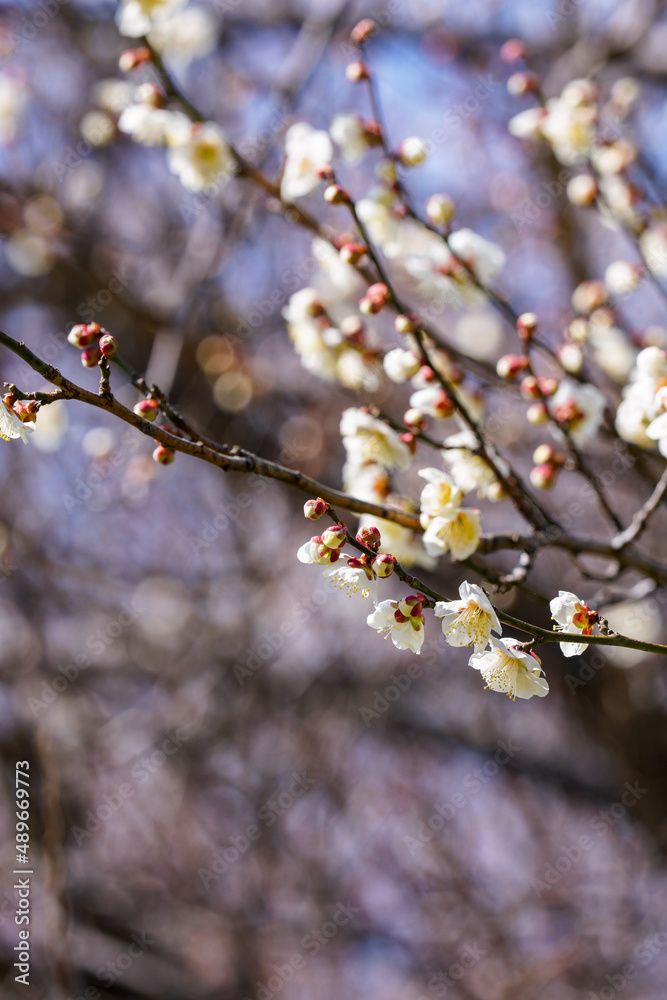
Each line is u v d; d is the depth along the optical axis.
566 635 2.18
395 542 3.02
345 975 6.79
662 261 3.94
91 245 6.56
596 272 6.60
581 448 3.60
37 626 6.58
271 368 6.64
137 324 6.73
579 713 7.05
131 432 5.82
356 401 6.31
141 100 3.93
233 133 6.57
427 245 3.58
